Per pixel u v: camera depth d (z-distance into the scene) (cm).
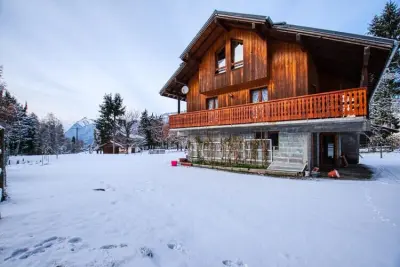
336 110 862
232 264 280
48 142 4291
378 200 565
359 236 361
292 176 958
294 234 368
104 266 258
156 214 459
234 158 1292
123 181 859
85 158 2425
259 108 1095
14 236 333
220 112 1270
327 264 282
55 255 280
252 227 396
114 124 4084
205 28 1312
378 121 2098
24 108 4209
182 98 1841
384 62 922
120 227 384
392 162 1470
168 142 5025
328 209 497
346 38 849
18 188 720
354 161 1402
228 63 1316
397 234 367
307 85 1056
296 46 1103
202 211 481
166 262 277
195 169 1273
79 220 413
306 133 1003
